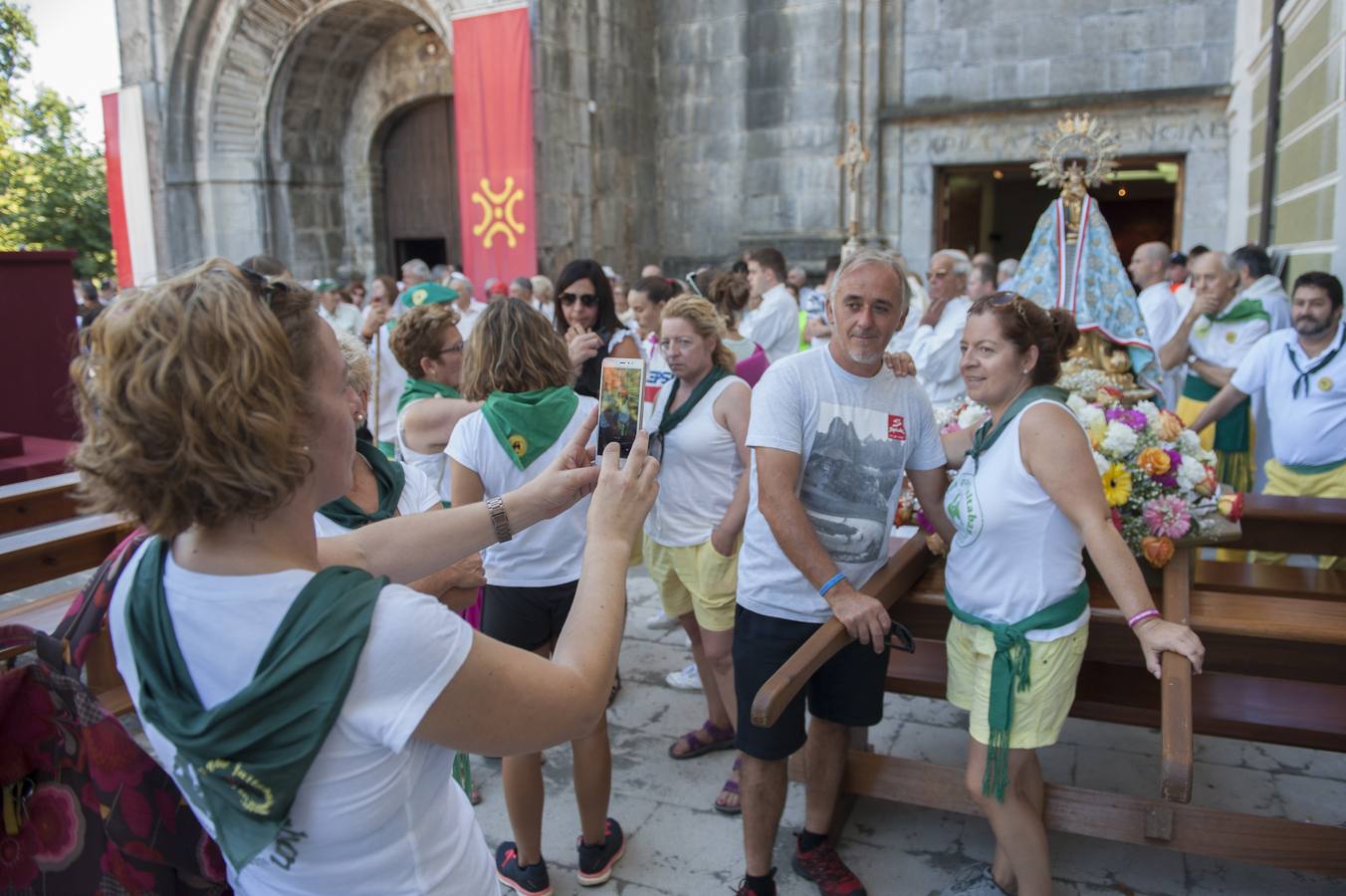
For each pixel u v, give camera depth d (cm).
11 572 319
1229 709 285
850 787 290
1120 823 253
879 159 1276
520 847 272
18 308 583
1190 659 202
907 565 275
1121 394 336
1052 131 418
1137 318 405
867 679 260
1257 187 936
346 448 108
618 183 1345
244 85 1397
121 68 1436
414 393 347
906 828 305
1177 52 1122
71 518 410
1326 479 432
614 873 285
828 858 274
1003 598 229
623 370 178
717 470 311
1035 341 226
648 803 321
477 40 1193
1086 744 356
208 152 1412
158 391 86
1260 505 343
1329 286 417
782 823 308
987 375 228
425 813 106
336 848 99
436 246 1623
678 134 1405
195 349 87
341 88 1477
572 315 412
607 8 1304
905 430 249
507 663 101
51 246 2375
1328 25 634
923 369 500
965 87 1228
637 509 127
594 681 110
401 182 1518
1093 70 1161
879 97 1270
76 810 111
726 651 311
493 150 1202
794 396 242
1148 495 275
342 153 1521
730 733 354
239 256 1436
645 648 450
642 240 1400
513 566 272
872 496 248
